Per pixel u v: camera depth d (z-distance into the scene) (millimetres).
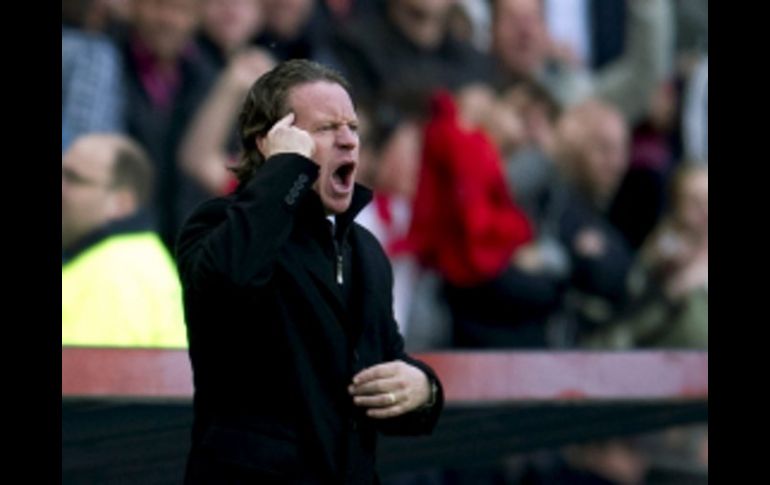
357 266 12703
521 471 29656
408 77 27812
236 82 25516
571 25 31000
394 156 27125
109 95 24344
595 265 29094
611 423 20312
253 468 11867
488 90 29062
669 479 31516
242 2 25578
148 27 24781
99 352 16375
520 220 26219
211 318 12008
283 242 11609
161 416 17016
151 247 20688
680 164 31609
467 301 25859
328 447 12055
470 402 18156
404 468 19812
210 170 25078
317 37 27062
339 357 12203
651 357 18984
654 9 31859
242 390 12086
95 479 17703
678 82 32250
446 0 28375
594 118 30281
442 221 25797
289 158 11758
